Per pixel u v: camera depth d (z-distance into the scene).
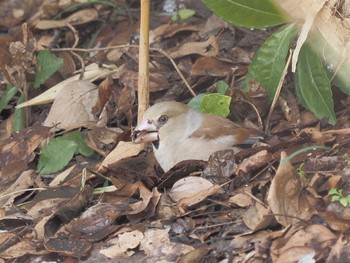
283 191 9.56
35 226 10.35
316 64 11.22
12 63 12.84
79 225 10.27
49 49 13.52
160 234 9.90
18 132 12.10
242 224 9.84
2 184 11.65
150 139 10.84
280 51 11.55
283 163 9.62
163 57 13.43
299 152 10.13
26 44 12.88
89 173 11.23
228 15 11.38
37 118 12.88
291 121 11.66
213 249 9.59
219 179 10.41
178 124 10.79
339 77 11.42
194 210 10.18
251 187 10.21
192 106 11.90
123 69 13.15
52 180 11.57
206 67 12.82
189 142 10.77
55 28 14.55
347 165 10.34
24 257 10.06
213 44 13.23
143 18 11.26
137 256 9.77
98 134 11.98
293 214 9.58
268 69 11.66
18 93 13.48
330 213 9.41
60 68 13.40
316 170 10.40
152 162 11.30
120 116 12.34
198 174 10.65
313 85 11.27
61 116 12.31
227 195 10.26
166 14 14.59
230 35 13.60
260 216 9.71
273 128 11.66
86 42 14.41
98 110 12.38
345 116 11.52
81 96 12.43
